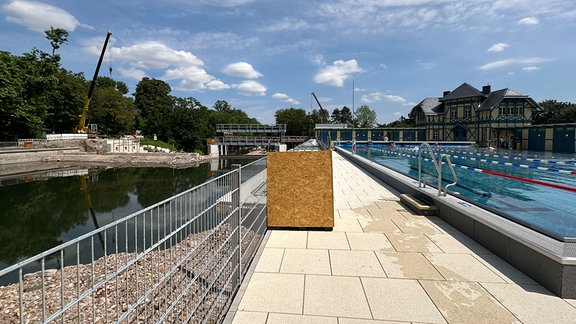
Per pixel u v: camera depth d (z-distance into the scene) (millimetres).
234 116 86188
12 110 32938
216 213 3000
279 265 3674
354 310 2730
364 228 4996
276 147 41344
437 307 2744
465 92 36031
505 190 8977
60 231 11914
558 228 4875
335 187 8758
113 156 38781
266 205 5172
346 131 38562
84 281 4781
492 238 3908
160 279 2029
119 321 1567
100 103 52875
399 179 8008
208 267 2854
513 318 2568
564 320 2529
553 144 23344
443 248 4094
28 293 4660
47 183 23547
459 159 17750
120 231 8117
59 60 41469
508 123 32312
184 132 63719
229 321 2592
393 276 3346
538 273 3129
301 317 2641
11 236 11258
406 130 38781
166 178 27281
